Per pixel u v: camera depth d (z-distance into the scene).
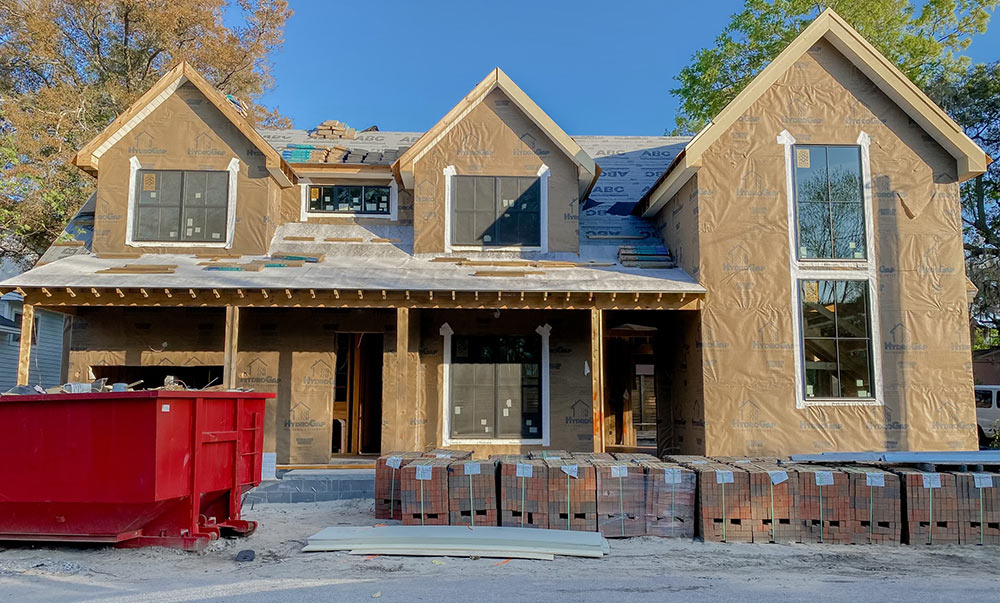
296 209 15.07
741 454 12.09
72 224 14.84
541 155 14.34
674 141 18.78
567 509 8.70
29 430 7.41
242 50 32.28
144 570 7.00
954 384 12.34
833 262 12.62
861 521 8.62
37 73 28.67
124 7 29.58
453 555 7.70
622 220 15.76
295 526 9.45
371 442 16.09
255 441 8.98
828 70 13.15
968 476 8.69
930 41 27.52
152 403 7.24
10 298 21.95
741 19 30.91
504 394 13.97
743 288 12.51
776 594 6.21
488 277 12.57
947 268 12.67
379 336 16.47
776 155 12.89
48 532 7.60
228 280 11.91
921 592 6.37
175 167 13.95
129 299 11.72
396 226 15.12
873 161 12.93
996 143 24.48
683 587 6.44
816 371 12.37
